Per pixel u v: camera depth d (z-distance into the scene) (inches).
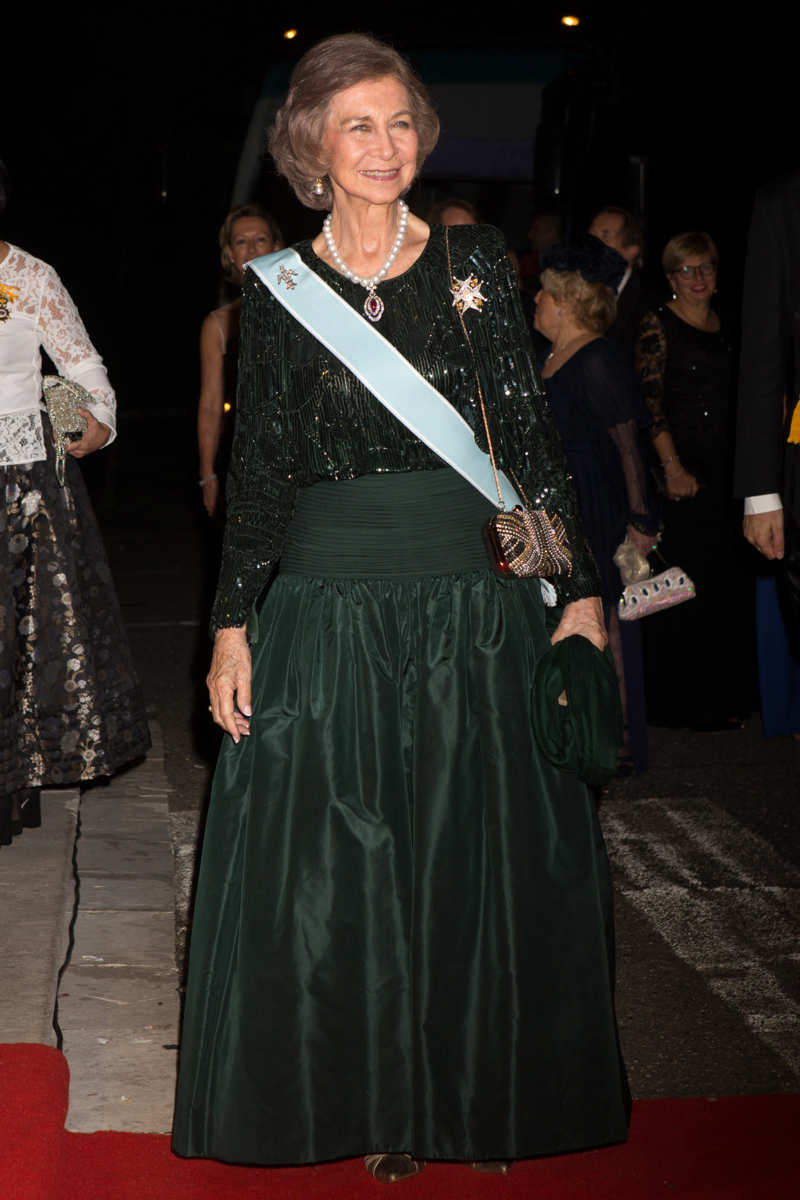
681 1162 125.9
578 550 116.6
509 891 115.3
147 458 681.6
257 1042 115.7
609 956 118.9
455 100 394.3
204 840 120.2
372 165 110.7
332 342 112.4
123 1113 131.4
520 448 115.7
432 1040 115.0
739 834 206.2
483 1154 115.7
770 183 161.3
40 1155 117.8
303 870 115.5
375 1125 116.3
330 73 110.7
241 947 116.3
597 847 118.8
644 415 212.7
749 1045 148.2
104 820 203.8
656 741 251.8
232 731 117.3
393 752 116.2
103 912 172.9
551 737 114.9
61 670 176.4
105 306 1050.7
